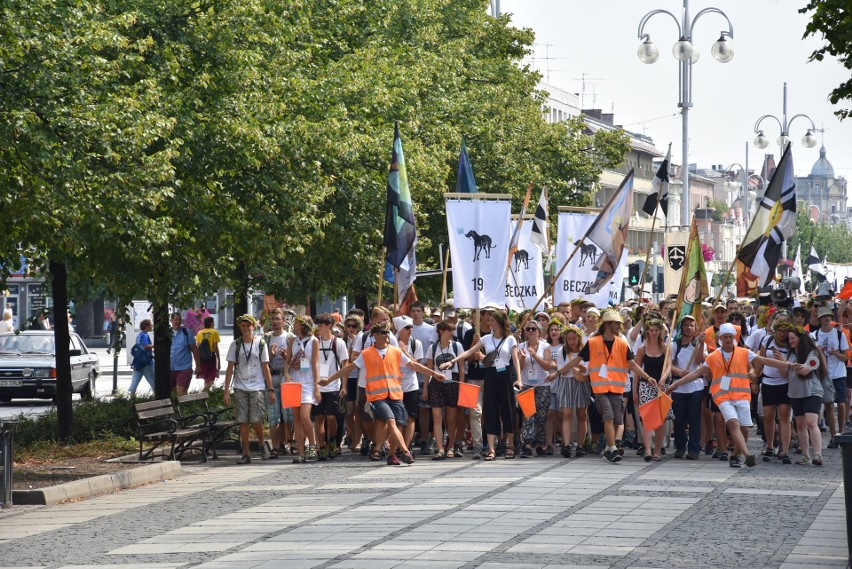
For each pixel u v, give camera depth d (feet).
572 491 57.82
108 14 75.66
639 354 72.64
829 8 63.46
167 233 71.41
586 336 79.30
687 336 72.79
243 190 87.20
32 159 62.54
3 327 155.43
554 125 177.58
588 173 177.88
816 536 44.93
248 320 76.23
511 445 73.56
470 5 165.89
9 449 57.26
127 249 75.66
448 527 47.26
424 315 81.46
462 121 147.54
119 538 47.16
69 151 62.95
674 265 145.89
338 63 107.86
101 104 65.31
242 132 81.82
